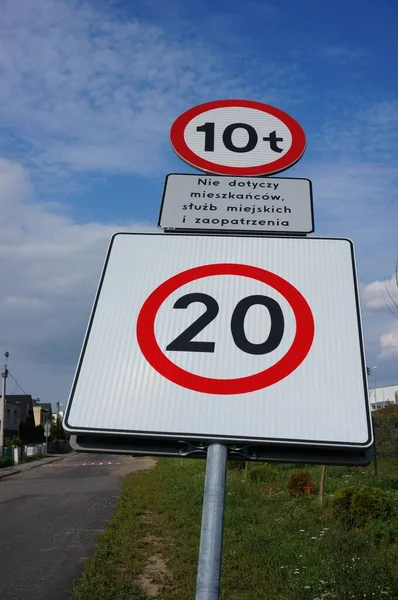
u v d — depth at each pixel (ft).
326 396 5.10
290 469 48.32
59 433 181.98
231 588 18.35
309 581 17.30
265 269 5.84
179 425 5.02
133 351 5.38
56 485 60.34
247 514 30.27
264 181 7.22
